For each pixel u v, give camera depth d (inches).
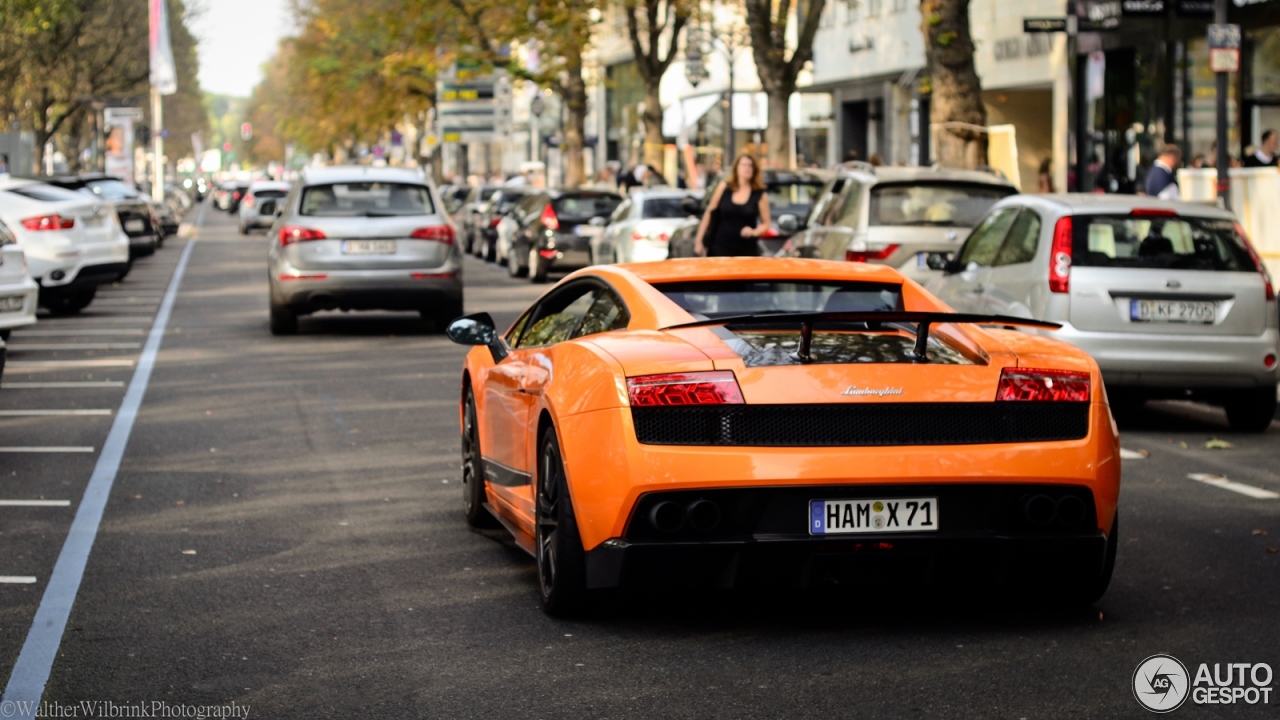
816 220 860.0
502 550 367.2
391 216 890.7
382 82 3302.2
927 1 1081.4
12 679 264.2
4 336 902.4
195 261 1822.1
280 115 5285.4
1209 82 1366.9
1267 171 1003.9
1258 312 551.5
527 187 1863.9
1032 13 1658.5
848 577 275.7
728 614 304.3
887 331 305.4
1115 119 1525.6
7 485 454.0
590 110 3715.6
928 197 779.4
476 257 1988.2
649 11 1945.1
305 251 879.7
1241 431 574.9
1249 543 374.0
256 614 307.1
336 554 362.6
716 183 1033.5
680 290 320.2
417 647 282.0
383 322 1010.1
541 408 303.4
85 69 3031.5
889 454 270.4
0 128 3105.3
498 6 2070.6
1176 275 549.3
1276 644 281.4
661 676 262.5
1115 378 550.6
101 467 484.1
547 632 291.6
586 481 278.5
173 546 371.9
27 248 1043.9
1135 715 240.2
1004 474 273.3
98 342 877.8
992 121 1776.6
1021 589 309.0
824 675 262.5
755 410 270.8
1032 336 309.1
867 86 2176.4
